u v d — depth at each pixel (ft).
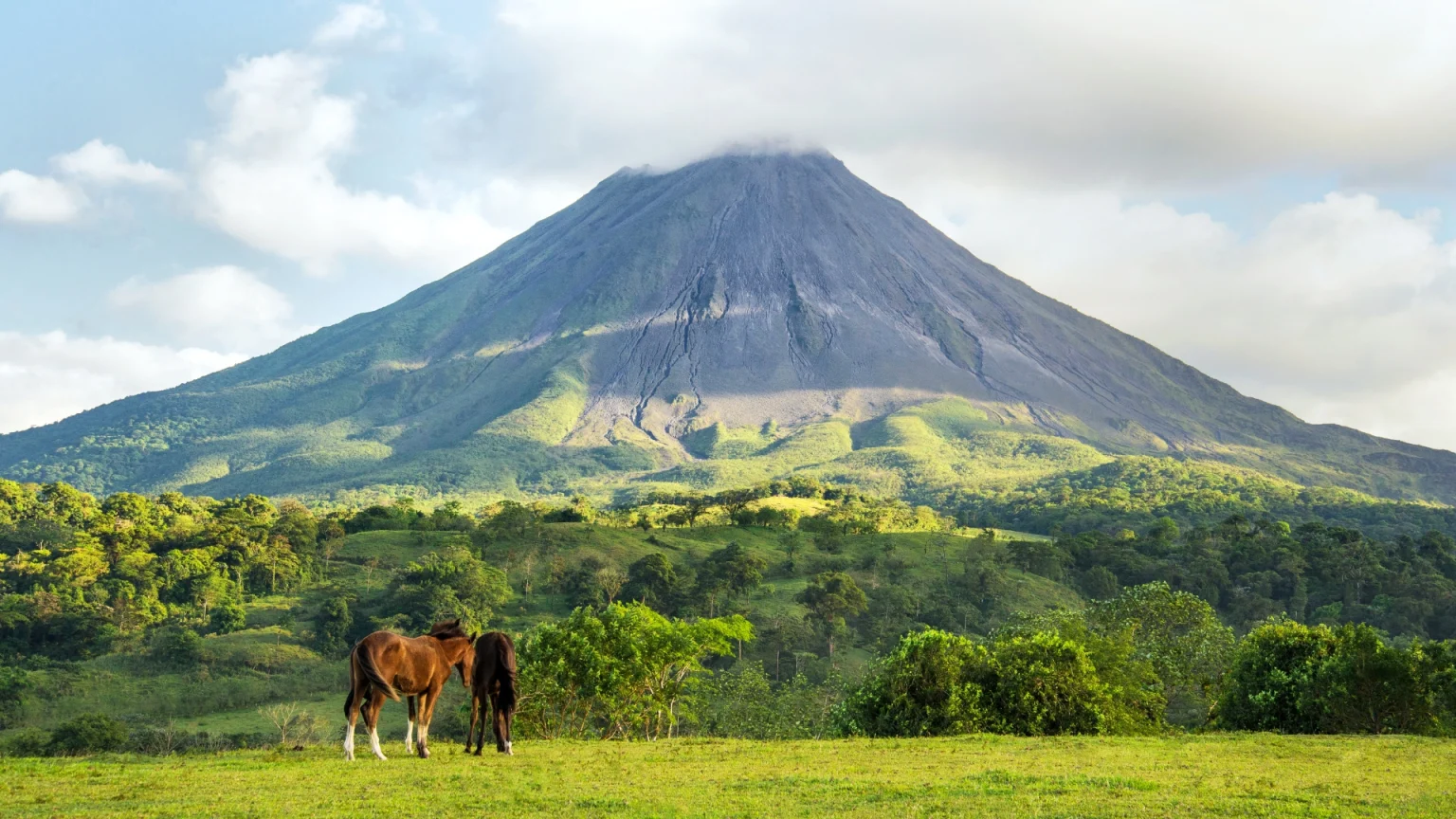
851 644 328.70
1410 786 56.59
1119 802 49.88
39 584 361.71
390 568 411.34
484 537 451.53
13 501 522.47
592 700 110.32
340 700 268.82
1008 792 52.90
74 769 56.44
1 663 292.20
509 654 66.80
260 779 53.01
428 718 64.49
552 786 53.01
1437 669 99.55
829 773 59.82
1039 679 94.53
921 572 428.56
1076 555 469.16
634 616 114.21
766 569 424.46
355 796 48.65
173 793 48.96
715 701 172.55
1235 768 63.82
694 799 50.14
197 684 275.18
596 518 570.46
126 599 336.70
